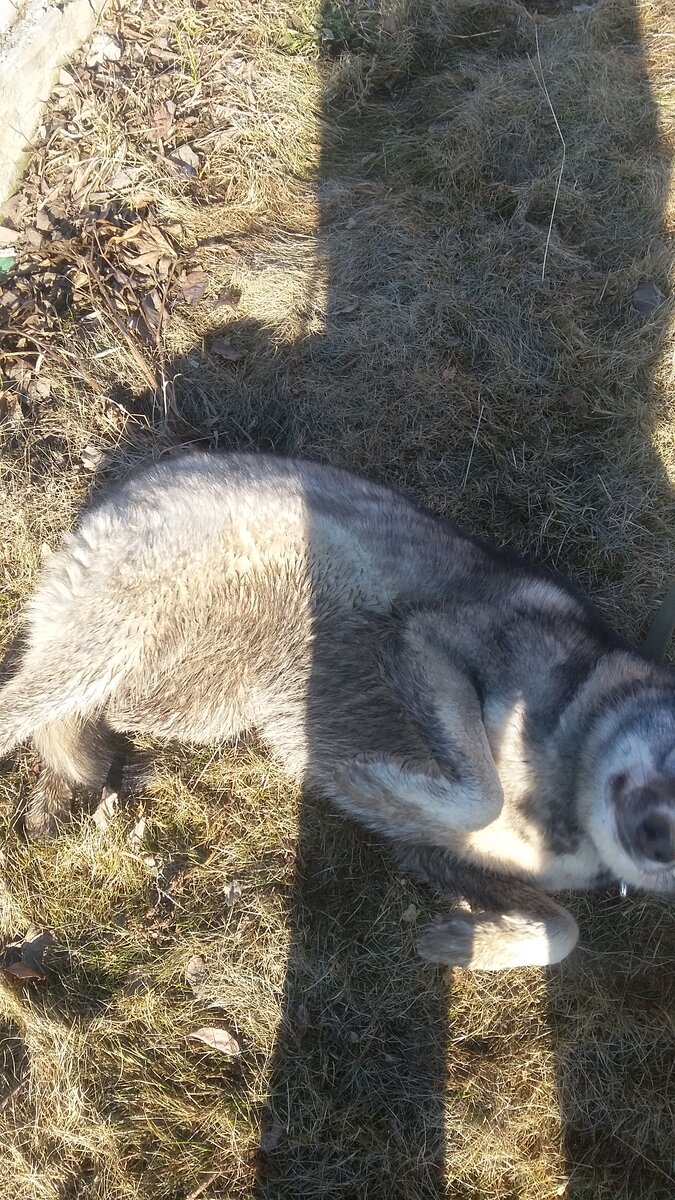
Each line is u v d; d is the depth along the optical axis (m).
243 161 1.41
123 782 1.19
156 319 1.31
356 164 1.45
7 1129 1.03
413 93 1.51
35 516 1.22
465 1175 1.07
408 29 1.53
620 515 1.30
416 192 1.42
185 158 1.40
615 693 1.02
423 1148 1.07
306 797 1.19
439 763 0.99
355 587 1.09
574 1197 1.07
